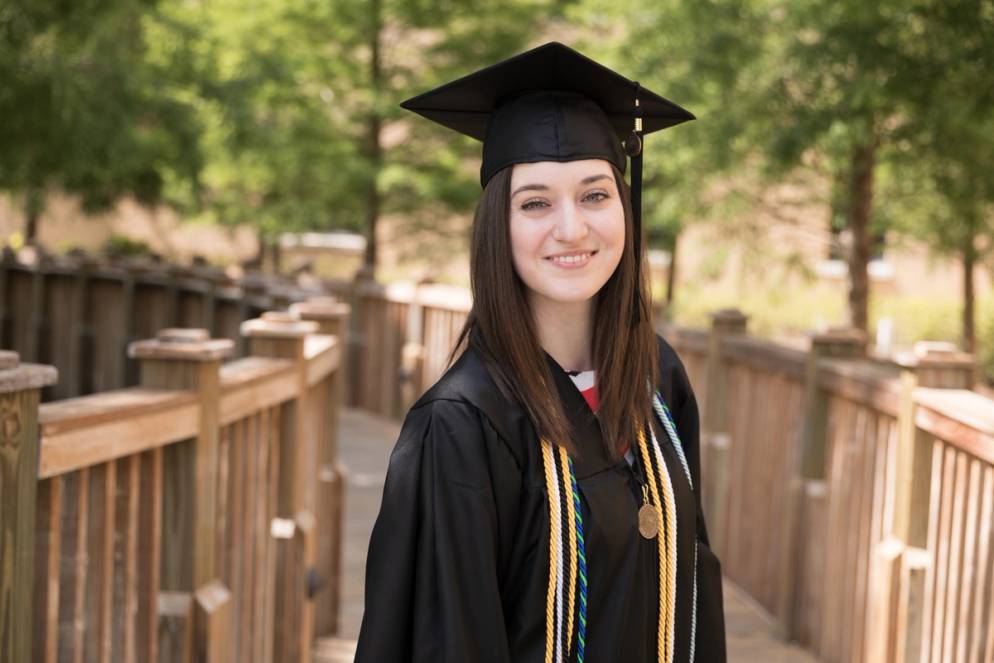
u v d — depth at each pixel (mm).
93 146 8914
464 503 1873
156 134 10734
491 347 1974
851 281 9359
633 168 2133
